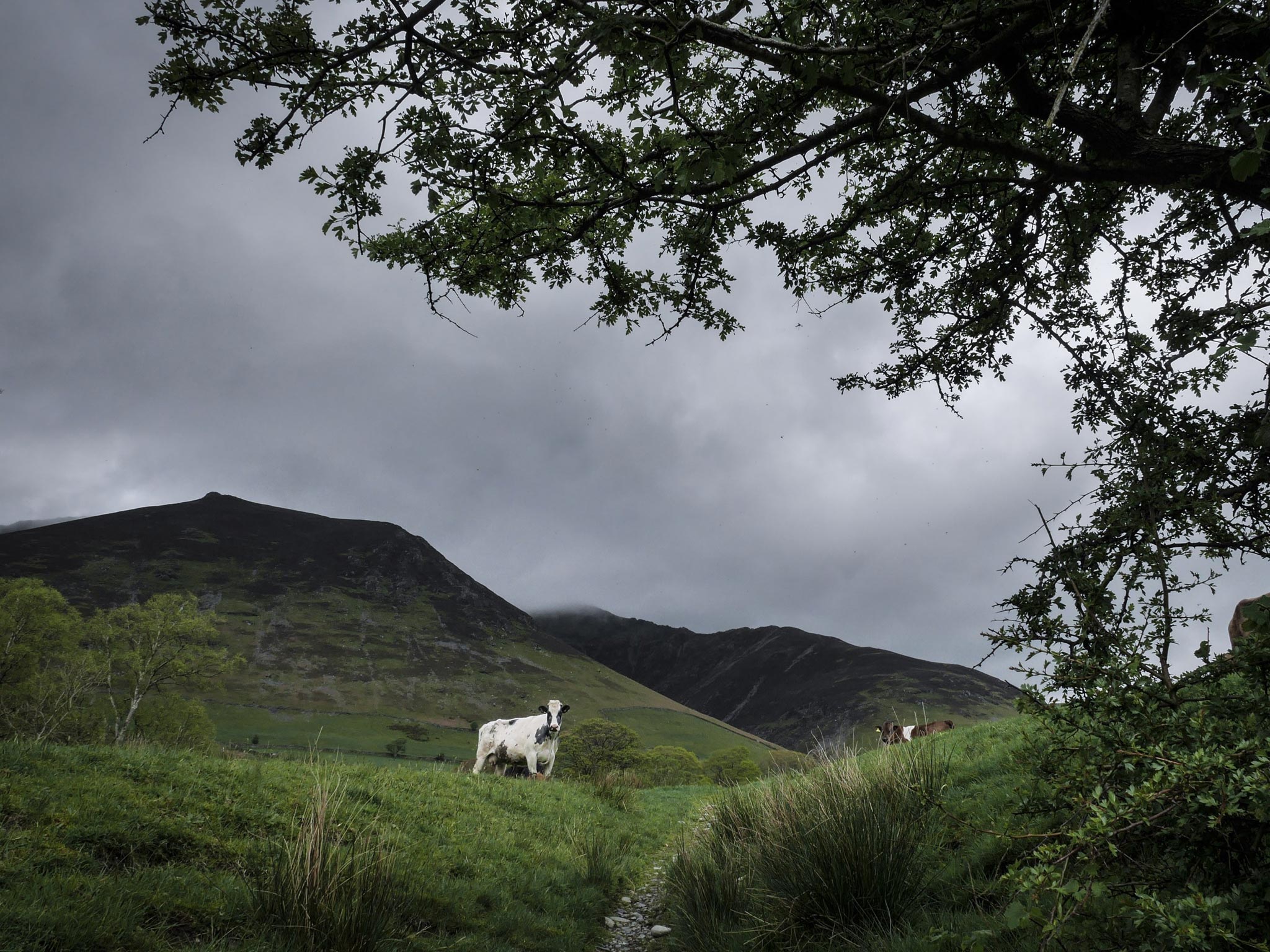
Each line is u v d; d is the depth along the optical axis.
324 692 158.75
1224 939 2.64
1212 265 4.10
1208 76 2.34
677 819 15.02
